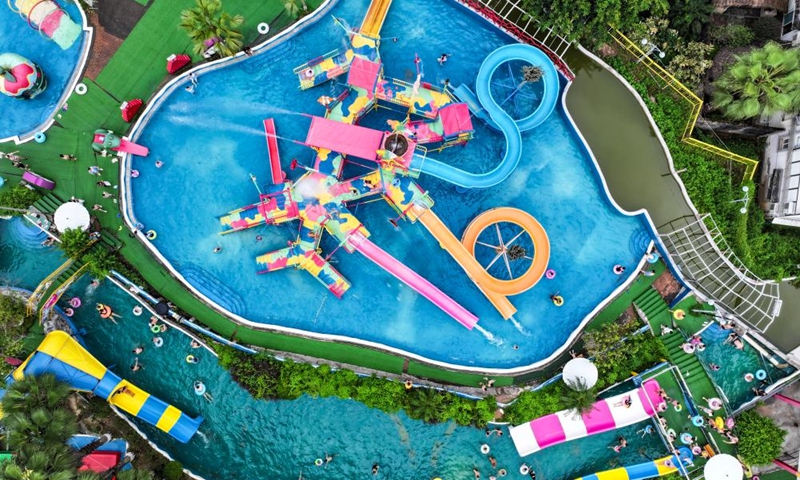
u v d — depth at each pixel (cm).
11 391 2803
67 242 3152
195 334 3331
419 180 3472
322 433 3341
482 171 3475
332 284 3328
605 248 3494
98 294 3341
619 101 3516
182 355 3334
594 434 3369
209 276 3406
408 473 3347
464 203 3472
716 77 3500
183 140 3428
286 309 3428
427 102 3303
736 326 3341
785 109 3134
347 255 3450
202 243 3419
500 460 3350
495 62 3234
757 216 3556
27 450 2680
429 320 3447
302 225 3309
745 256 3416
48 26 3322
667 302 3438
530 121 3309
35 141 3388
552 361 3434
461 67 3500
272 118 3438
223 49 3259
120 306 3341
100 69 3412
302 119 3441
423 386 3359
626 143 3519
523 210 3475
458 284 3459
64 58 3412
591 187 3506
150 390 3303
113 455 3084
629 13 3244
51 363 2984
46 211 3344
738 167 3509
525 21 3434
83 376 3061
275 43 3412
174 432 3167
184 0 3438
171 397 3309
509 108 3488
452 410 3250
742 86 3162
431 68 3488
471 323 3300
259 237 3422
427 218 3300
